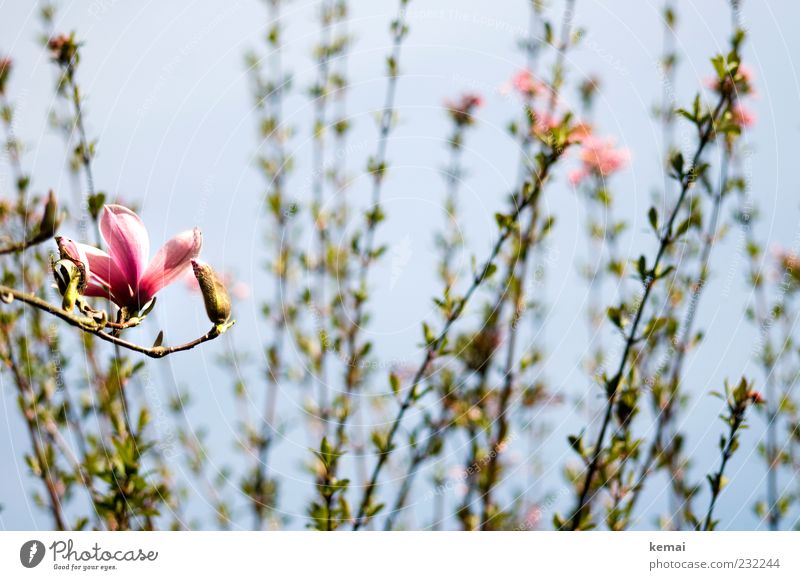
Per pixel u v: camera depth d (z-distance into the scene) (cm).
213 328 175
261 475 365
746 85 344
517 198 354
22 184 305
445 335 328
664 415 334
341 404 371
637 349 334
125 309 177
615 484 328
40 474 308
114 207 178
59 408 328
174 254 179
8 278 319
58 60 312
